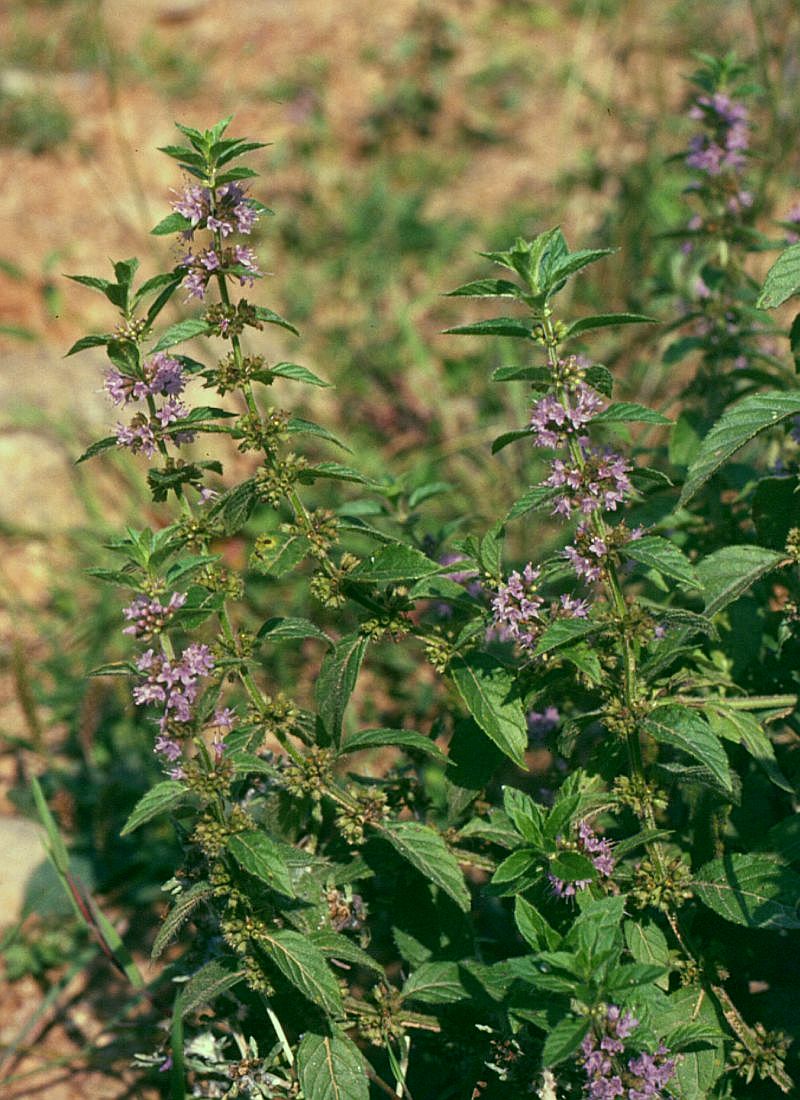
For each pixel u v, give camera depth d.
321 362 7.50
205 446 6.62
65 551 6.47
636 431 5.85
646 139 8.02
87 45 10.88
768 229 6.12
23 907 4.80
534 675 2.92
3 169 9.14
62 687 5.60
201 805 2.95
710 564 2.96
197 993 2.91
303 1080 2.91
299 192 9.19
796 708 3.27
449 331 2.69
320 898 3.05
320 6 11.66
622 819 3.12
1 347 7.39
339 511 3.72
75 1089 4.15
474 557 2.91
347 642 2.99
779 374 4.18
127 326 2.83
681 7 9.75
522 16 11.25
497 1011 2.93
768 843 3.01
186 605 2.88
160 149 2.77
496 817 3.13
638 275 6.86
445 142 9.80
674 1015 2.90
